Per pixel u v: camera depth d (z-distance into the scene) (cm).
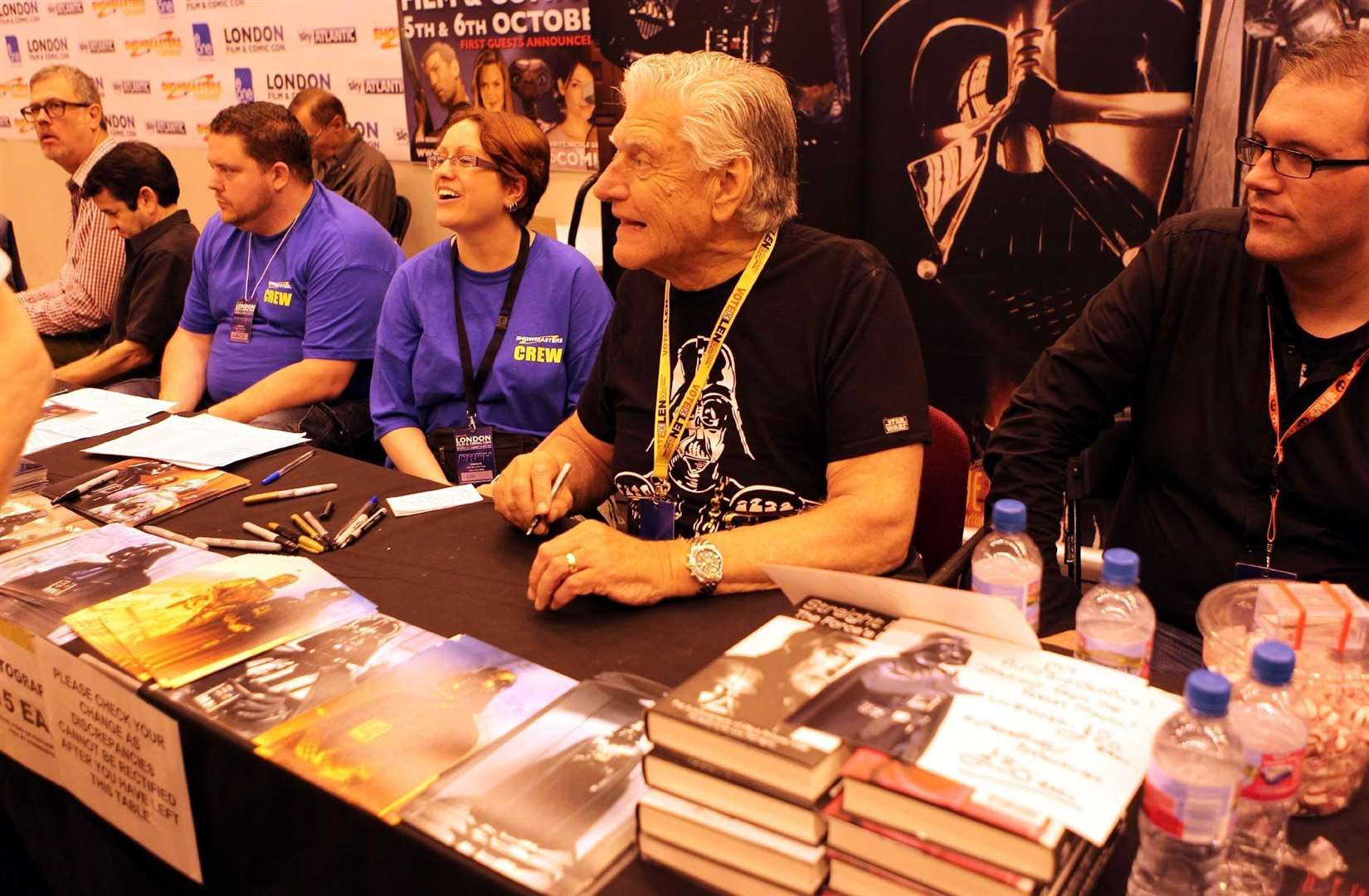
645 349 163
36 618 127
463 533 154
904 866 71
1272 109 134
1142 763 74
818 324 148
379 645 119
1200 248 155
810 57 305
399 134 428
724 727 78
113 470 184
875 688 83
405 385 250
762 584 132
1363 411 142
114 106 550
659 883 81
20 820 148
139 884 132
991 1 275
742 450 153
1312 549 150
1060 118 274
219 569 140
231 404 270
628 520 156
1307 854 81
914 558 154
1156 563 162
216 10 475
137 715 113
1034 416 167
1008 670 85
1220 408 153
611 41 344
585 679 111
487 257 240
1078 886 75
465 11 384
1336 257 137
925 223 304
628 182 144
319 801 101
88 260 381
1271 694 79
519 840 85
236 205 275
